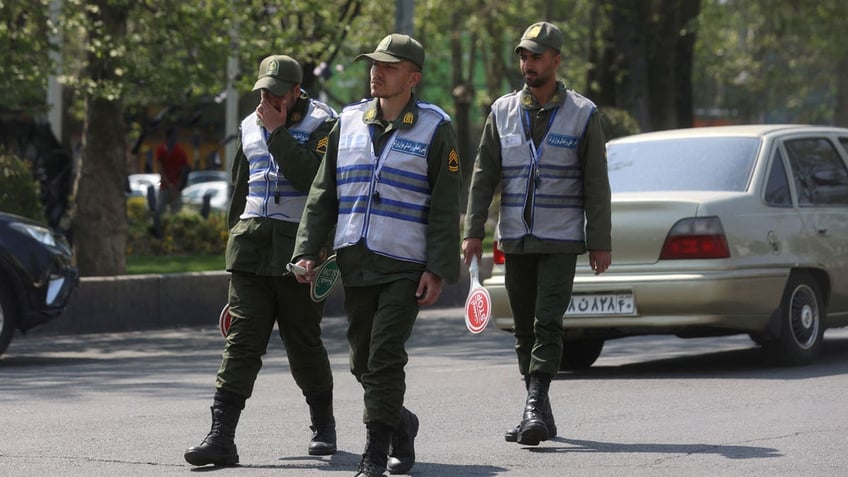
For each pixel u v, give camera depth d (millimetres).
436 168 14062
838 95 117250
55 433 17797
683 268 23250
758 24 82375
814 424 17953
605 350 29484
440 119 14172
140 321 37188
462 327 36906
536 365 16672
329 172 14500
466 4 89875
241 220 15477
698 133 25969
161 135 85375
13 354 30703
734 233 23516
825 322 25516
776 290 24109
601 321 23641
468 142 95812
